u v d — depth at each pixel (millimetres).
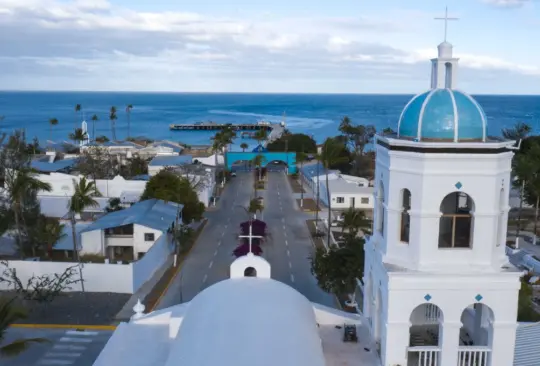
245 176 119000
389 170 18094
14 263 50312
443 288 17625
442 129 17250
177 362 16609
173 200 70312
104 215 67062
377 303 20109
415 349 18094
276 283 21688
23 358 38281
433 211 17422
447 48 18094
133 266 50406
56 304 47500
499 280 17516
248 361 15859
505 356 18062
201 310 19500
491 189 17281
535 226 67375
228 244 67000
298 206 88438
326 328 22656
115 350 21266
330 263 45812
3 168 65125
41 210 76938
